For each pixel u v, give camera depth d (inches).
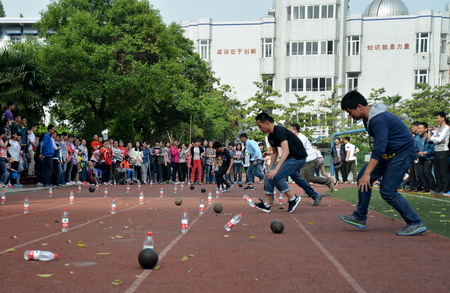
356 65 2038.6
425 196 520.4
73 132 1294.3
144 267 171.8
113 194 595.2
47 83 944.3
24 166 713.0
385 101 1937.7
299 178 411.5
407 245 221.3
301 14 2039.9
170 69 1123.3
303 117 1838.1
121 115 1184.8
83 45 994.1
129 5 1069.1
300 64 2031.3
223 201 486.6
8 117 689.6
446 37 2037.4
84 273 165.5
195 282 153.6
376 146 245.3
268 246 218.2
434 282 154.2
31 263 181.5
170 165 924.6
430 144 544.1
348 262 184.1
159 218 332.2
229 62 2123.5
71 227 285.6
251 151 706.8
